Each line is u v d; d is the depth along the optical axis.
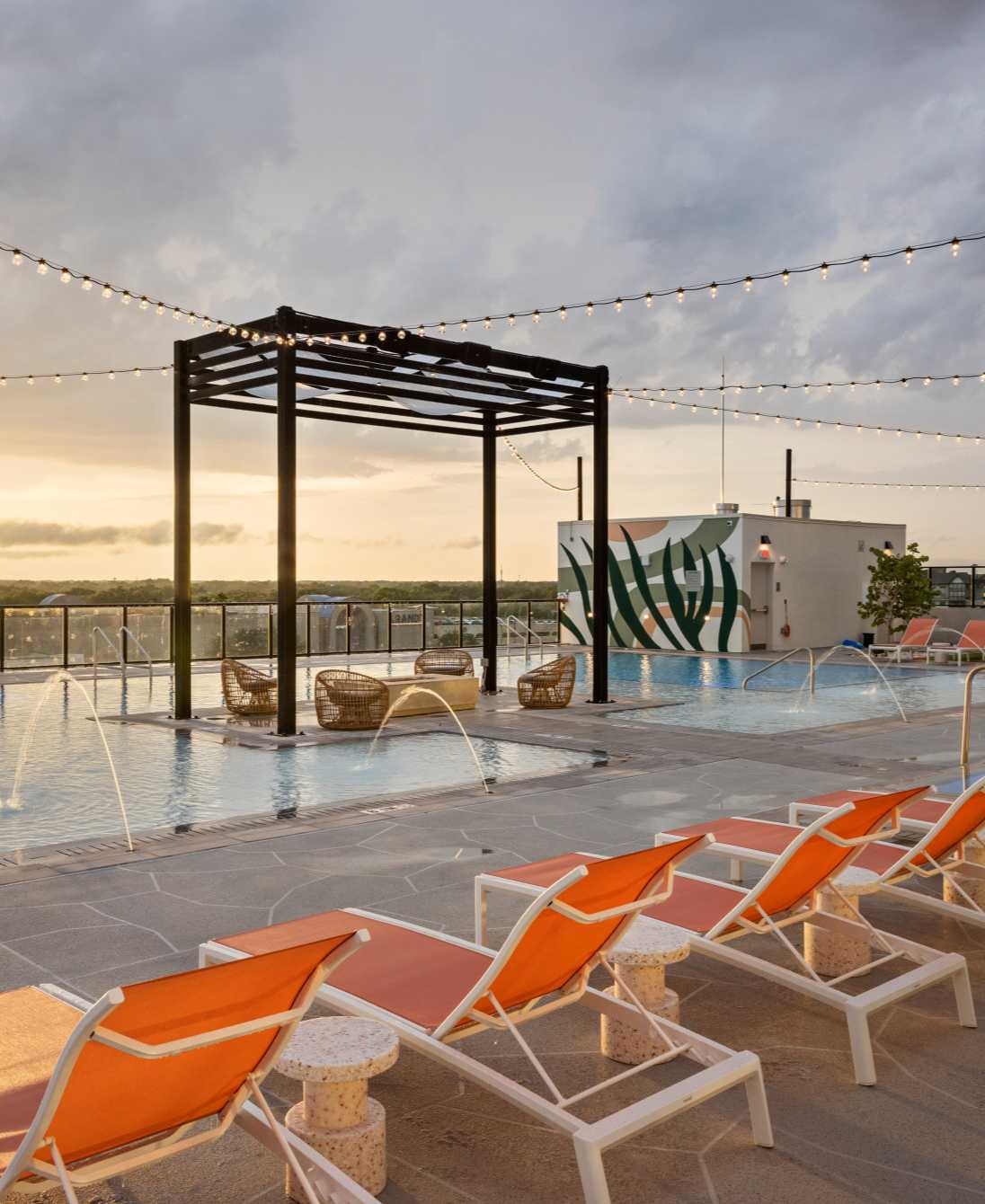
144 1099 2.14
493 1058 3.33
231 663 12.66
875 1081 3.17
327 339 10.70
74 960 4.14
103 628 19.59
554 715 12.57
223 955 3.18
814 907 3.96
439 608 23.81
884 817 3.80
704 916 3.62
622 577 26.55
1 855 5.91
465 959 3.15
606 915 2.87
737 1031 3.54
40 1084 2.37
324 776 8.84
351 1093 2.57
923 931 4.54
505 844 6.06
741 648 24.27
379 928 3.42
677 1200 2.54
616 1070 3.23
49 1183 2.12
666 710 13.50
